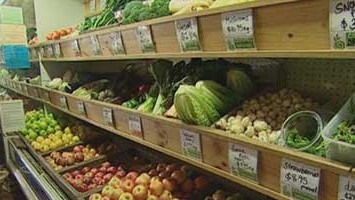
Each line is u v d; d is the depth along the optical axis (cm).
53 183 217
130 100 182
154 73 161
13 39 311
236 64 138
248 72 133
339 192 73
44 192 213
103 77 274
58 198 194
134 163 222
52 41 246
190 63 154
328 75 123
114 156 237
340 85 120
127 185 167
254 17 87
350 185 71
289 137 92
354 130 79
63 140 279
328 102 120
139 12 148
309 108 108
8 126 315
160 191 162
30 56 323
